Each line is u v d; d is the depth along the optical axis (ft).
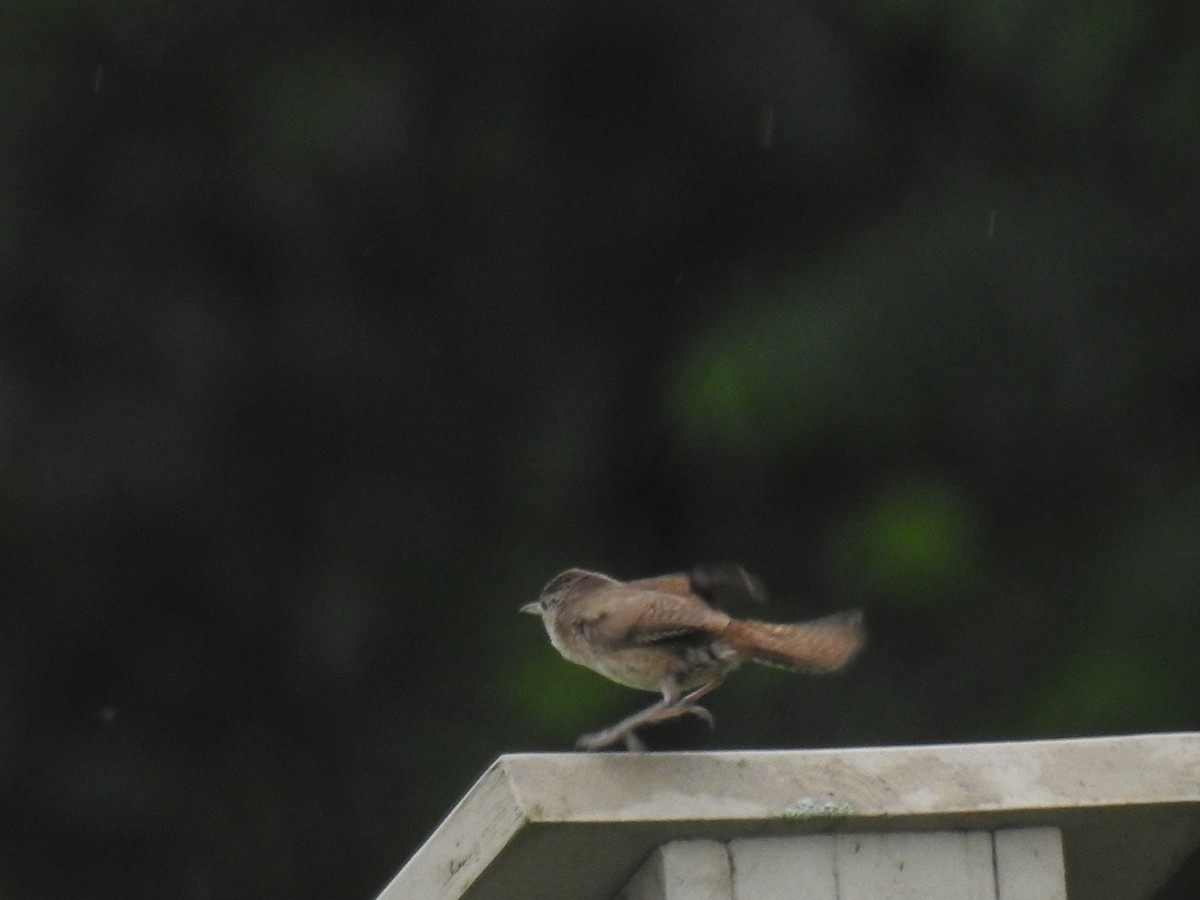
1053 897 22.35
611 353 51.44
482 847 21.13
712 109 50.98
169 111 49.29
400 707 49.24
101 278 48.08
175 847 48.29
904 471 46.73
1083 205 47.14
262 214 49.24
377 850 48.29
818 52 50.16
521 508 50.80
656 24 51.34
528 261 51.90
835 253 47.78
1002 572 46.44
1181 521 46.14
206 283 48.91
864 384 45.65
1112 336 46.83
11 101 48.67
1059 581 46.42
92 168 48.75
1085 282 46.83
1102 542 46.60
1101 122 46.75
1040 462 46.80
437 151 51.24
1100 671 45.11
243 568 49.16
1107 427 46.83
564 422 51.16
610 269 51.75
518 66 51.75
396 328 51.19
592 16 51.42
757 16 50.85
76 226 48.39
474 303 51.72
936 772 22.09
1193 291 46.91
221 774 48.78
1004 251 46.75
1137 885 24.23
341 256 50.47
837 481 46.93
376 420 50.70
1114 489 46.73
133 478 47.75
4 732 47.88
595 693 47.50
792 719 46.62
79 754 48.24
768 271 48.78
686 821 21.33
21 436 46.88
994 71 47.39
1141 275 46.91
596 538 50.29
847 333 45.96
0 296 47.47
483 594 50.03
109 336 47.91
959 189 47.75
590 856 21.86
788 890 21.90
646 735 47.14
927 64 49.06
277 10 50.19
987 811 22.00
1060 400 46.62
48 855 47.78
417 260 51.37
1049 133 47.39
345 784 48.78
